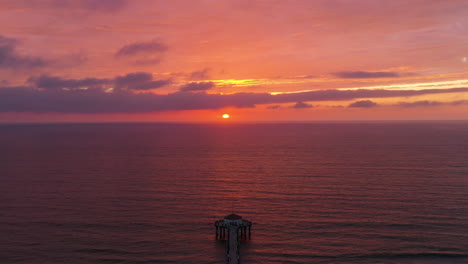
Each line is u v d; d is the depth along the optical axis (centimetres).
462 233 6806
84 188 10619
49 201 9106
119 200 9225
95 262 5766
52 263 5712
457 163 14888
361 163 15262
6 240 6556
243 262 5784
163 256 5978
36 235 6788
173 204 8881
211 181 11700
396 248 6206
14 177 12356
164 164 15525
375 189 10294
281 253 6075
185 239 6662
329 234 6850
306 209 8406
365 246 6300
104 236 6762
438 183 10981
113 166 14938
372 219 7631
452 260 5788
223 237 6719
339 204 8794
